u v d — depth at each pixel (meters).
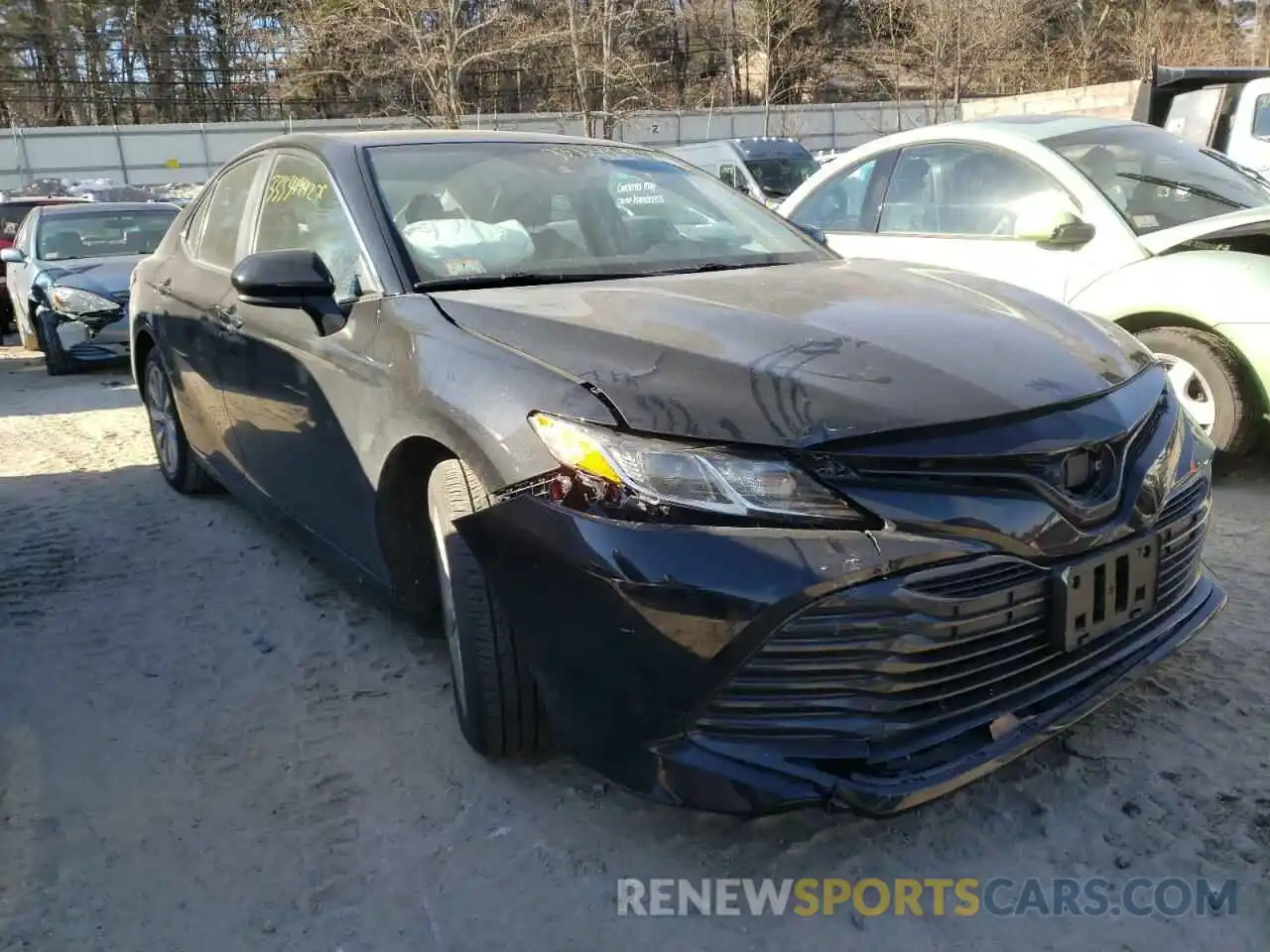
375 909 2.44
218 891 2.51
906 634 2.23
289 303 3.24
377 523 3.13
